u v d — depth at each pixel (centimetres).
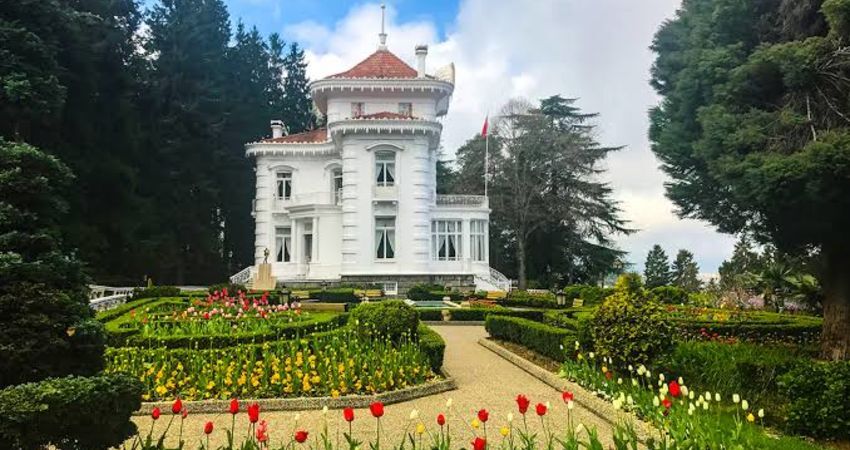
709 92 1662
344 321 1730
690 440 656
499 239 5812
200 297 2539
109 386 568
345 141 3775
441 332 2225
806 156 1231
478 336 2109
